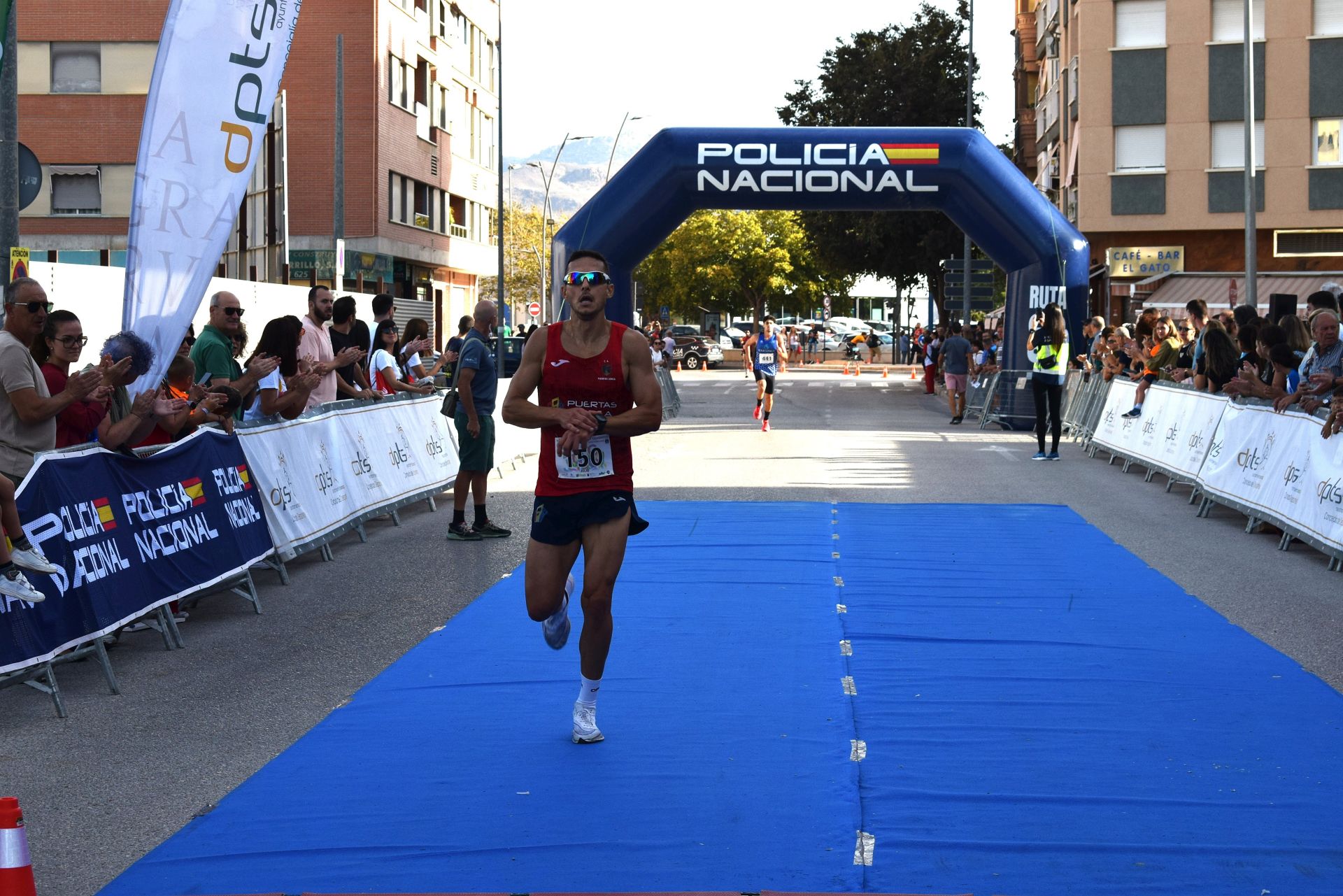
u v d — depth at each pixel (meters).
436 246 49.31
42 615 6.26
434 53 48.53
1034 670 6.72
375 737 5.65
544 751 5.42
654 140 23.94
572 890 4.02
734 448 20.00
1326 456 10.18
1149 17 34.84
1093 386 19.75
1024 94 56.84
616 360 5.51
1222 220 34.50
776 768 5.16
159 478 7.75
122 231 41.25
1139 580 9.27
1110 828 4.51
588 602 5.48
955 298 50.09
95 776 5.28
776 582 9.20
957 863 4.21
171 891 4.06
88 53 40.91
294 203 41.69
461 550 10.91
